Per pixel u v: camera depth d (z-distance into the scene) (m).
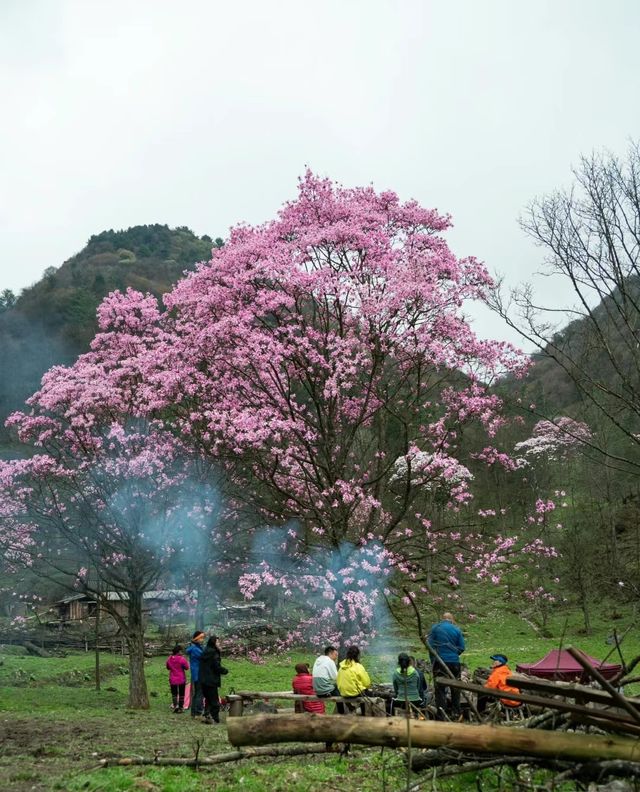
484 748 7.16
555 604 42.78
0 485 23.20
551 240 12.86
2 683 30.66
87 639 45.72
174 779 8.77
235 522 24.98
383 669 24.98
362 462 21.50
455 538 21.97
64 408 23.42
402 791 7.23
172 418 23.48
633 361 12.60
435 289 19.50
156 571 23.77
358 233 20.02
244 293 20.77
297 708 12.98
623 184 12.64
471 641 38.47
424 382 21.62
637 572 34.78
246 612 42.75
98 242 161.75
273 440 20.41
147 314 25.38
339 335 20.52
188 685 30.80
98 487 23.09
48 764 10.30
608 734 7.21
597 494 43.00
